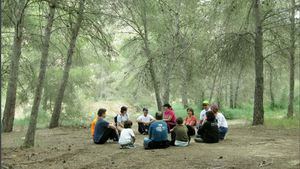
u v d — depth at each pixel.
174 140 11.08
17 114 30.89
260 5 17.50
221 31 16.84
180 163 8.20
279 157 8.98
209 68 17.50
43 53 10.73
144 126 15.10
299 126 17.39
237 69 17.61
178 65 20.12
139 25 20.36
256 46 17.88
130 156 9.22
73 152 9.96
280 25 17.58
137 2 12.98
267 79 31.27
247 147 10.80
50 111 26.23
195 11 19.48
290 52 21.16
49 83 25.34
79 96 30.02
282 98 36.12
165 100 20.36
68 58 20.06
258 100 18.47
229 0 16.20
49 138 14.37
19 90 23.72
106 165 8.09
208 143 11.72
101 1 11.00
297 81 39.97
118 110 38.28
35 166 8.00
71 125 21.02
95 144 11.88
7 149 10.61
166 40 20.44
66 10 10.42
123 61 33.25
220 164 8.05
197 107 29.89
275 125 17.88
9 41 19.78
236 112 28.53
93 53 24.80
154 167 7.80
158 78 20.30
